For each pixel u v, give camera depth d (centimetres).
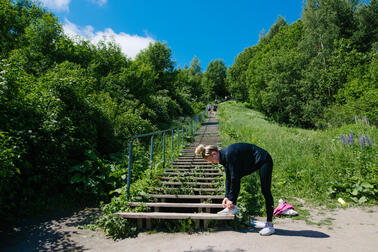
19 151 435
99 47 1491
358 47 2475
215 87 7750
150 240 298
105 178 541
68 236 323
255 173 568
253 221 346
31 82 616
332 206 430
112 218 333
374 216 375
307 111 2302
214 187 479
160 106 1733
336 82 2258
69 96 699
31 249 284
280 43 3369
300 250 245
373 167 525
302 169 595
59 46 1149
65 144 551
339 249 248
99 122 786
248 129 1377
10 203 412
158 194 436
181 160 738
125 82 1438
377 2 2509
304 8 2669
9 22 1333
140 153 798
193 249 259
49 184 496
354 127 1167
